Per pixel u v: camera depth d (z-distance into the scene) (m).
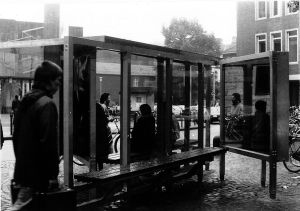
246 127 7.75
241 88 7.89
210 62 8.80
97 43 5.84
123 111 6.65
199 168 7.77
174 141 8.09
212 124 26.39
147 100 7.38
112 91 7.18
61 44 5.56
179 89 8.12
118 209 6.18
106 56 6.83
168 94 7.72
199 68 8.62
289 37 31.47
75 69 6.11
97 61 6.98
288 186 7.86
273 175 6.85
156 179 6.80
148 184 6.62
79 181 5.71
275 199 6.85
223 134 8.44
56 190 4.22
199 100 8.66
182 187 7.72
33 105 3.79
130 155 7.21
